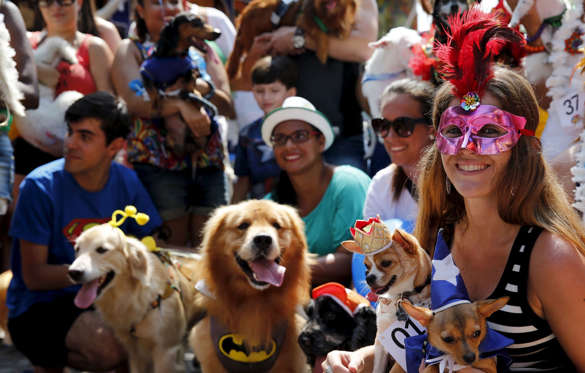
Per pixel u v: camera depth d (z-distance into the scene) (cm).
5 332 708
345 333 485
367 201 608
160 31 761
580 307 313
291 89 780
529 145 328
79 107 605
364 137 784
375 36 801
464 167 331
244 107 862
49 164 626
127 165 760
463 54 330
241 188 803
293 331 540
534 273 320
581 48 554
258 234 506
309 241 647
